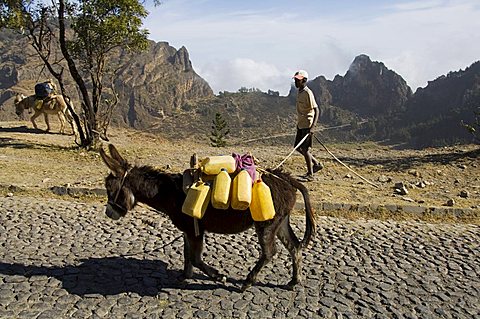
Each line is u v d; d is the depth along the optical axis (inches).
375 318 227.1
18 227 333.4
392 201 407.2
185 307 232.1
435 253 305.7
